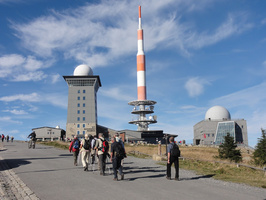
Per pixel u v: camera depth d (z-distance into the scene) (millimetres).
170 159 11211
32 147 36219
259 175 14258
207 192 8648
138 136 100125
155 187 9320
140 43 109125
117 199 7488
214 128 110688
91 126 109438
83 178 11133
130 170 14180
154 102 109438
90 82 113688
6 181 10250
